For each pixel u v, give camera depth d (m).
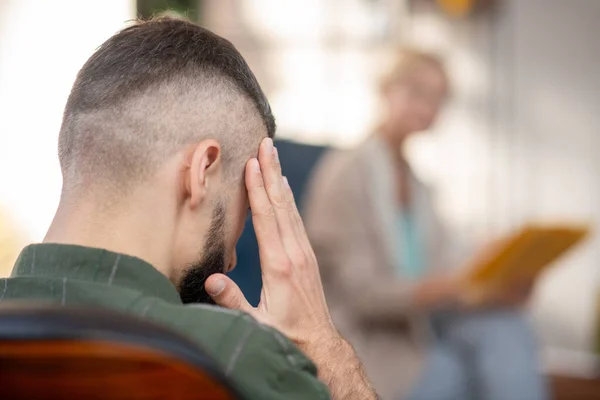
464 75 5.14
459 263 3.06
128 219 1.01
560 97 5.11
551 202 5.13
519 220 5.15
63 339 0.67
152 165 1.02
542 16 5.10
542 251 2.76
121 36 1.06
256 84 1.13
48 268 0.98
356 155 2.92
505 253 2.73
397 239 2.89
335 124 5.23
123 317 0.71
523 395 2.89
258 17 5.29
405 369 2.81
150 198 1.02
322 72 5.24
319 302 1.27
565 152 5.12
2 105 4.82
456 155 5.16
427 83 2.94
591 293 5.03
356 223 2.85
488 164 5.15
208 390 0.71
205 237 1.07
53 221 1.03
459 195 5.16
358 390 1.27
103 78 1.03
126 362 0.68
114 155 1.01
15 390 0.69
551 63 5.11
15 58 4.88
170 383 0.70
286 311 1.22
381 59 5.16
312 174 3.24
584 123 5.09
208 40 1.08
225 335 0.92
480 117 5.15
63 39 4.90
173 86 1.03
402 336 2.83
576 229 2.71
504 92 5.14
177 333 0.72
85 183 1.02
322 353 1.25
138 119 1.02
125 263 0.98
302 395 0.93
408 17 5.14
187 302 1.10
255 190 1.13
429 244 3.02
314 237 2.87
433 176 5.16
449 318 2.92
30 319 0.69
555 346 5.05
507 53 5.12
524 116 5.14
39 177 4.72
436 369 2.83
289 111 5.29
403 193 3.01
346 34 5.22
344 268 2.82
